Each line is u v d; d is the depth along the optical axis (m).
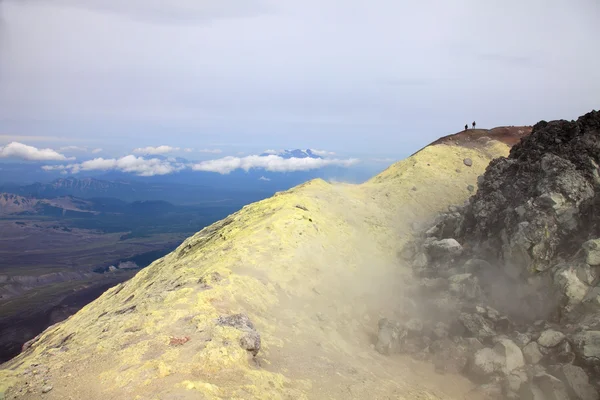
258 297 29.36
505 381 24.75
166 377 17.59
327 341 27.58
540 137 43.66
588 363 23.22
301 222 44.06
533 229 32.44
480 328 29.69
